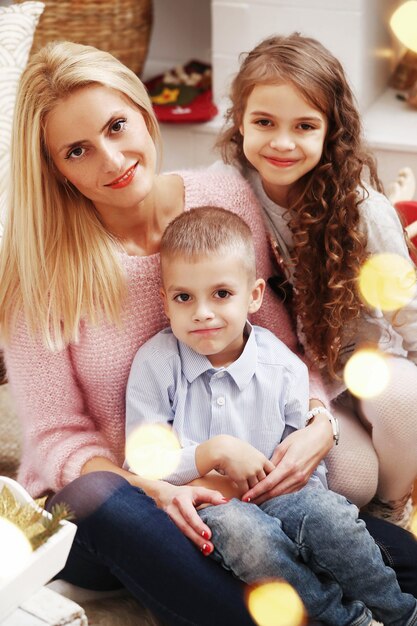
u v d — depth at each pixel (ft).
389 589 4.30
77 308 4.56
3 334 4.73
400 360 5.22
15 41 5.90
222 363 4.73
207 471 4.48
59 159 4.39
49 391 4.74
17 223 4.52
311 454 4.58
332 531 4.19
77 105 4.25
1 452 5.93
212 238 4.42
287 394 4.71
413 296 4.98
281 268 5.11
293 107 4.72
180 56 9.13
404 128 7.55
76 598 4.61
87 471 4.61
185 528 4.20
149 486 4.41
